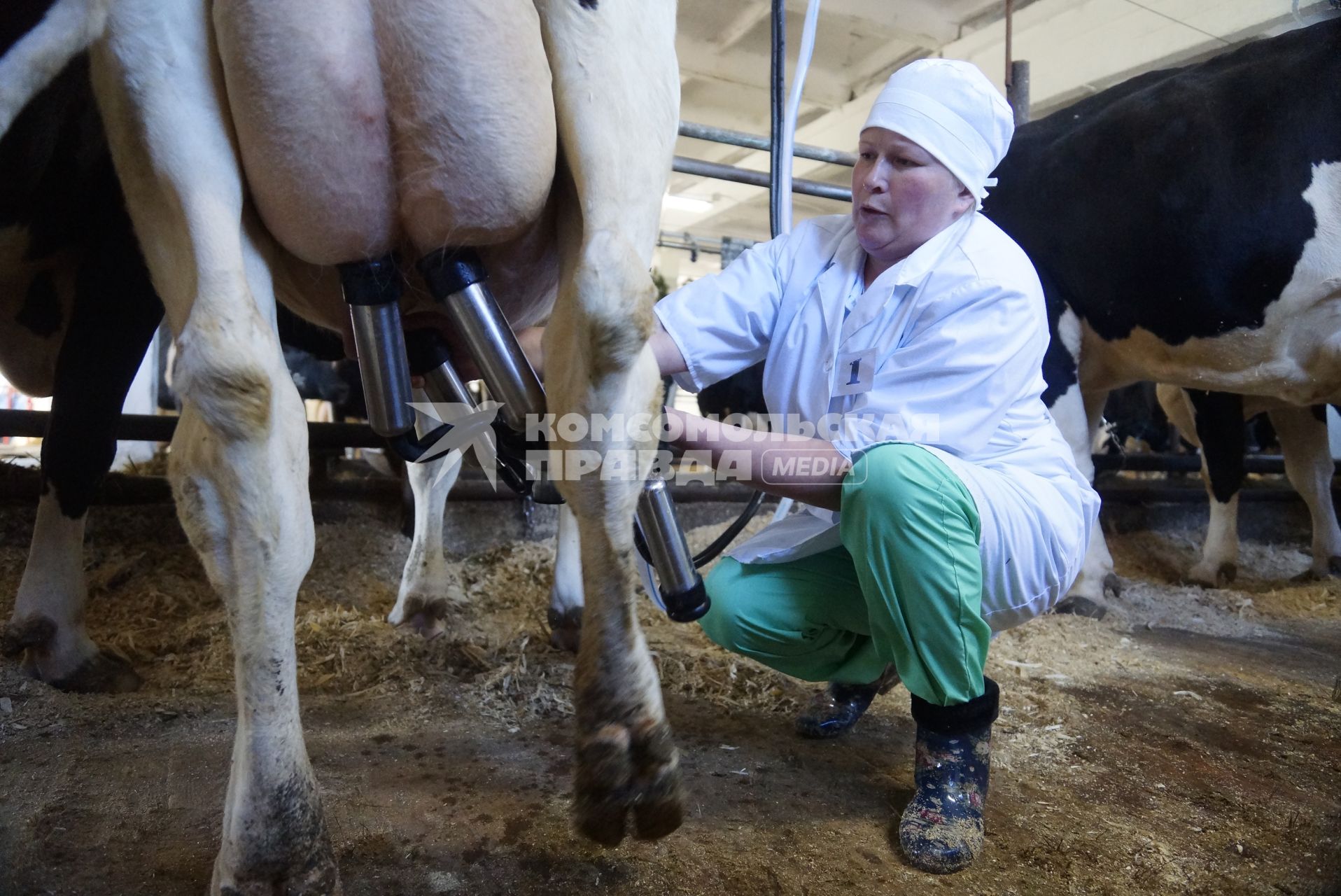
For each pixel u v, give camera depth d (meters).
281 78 1.00
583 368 1.11
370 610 2.79
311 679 2.14
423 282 1.29
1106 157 3.05
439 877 1.27
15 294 2.12
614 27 1.13
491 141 1.09
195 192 1.00
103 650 2.12
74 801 1.44
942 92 1.45
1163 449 6.91
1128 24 4.92
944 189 1.47
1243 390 3.15
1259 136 2.75
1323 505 4.45
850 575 1.65
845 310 1.56
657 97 1.19
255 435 1.02
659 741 1.12
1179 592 3.92
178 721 1.84
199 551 1.08
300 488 1.09
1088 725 2.09
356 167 1.08
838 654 1.76
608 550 1.14
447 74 1.05
